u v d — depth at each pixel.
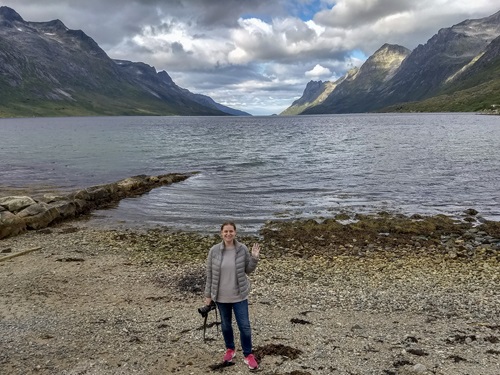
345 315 13.62
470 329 12.48
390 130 125.31
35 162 58.19
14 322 13.14
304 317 13.44
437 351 11.08
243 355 10.86
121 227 26.45
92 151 73.38
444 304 14.54
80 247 21.97
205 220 27.81
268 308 14.20
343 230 24.22
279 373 10.02
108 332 12.38
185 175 44.78
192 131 144.50
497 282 16.58
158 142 93.94
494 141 79.31
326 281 16.95
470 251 20.70
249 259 9.74
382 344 11.52
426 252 20.67
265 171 48.16
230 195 35.28
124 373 10.12
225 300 9.69
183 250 21.38
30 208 26.66
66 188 39.44
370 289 16.05
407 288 16.14
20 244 22.47
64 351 11.24
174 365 10.47
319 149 73.44
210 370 10.20
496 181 39.41
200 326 12.73
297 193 35.78
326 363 10.49
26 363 10.62
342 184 39.47
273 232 24.23
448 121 169.38
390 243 22.09
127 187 36.94
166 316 13.57
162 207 31.56
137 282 16.86
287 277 17.42
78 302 14.80
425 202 31.84
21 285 16.50
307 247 21.66
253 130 149.88
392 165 50.97
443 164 50.75
